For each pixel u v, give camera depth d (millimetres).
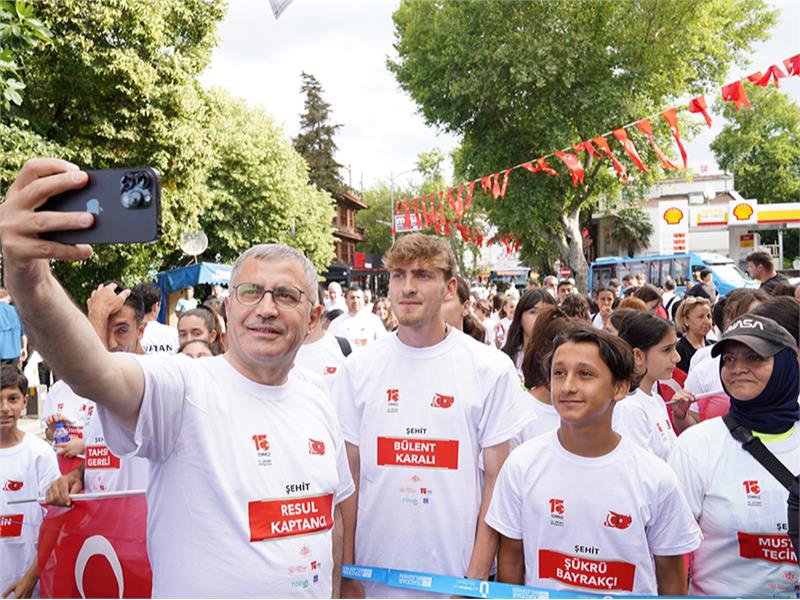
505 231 28516
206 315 4355
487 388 2961
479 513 2928
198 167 17703
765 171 47312
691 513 2547
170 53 16250
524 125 26953
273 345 2039
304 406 2244
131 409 1819
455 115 26859
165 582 1946
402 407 2973
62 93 15055
